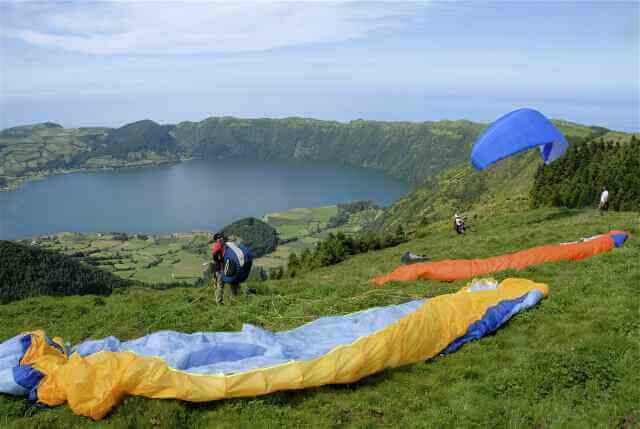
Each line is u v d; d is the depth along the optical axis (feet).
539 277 59.06
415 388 34.19
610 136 453.17
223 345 35.29
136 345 36.88
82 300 70.23
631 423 28.35
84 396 30.40
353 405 31.99
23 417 31.55
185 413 30.42
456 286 59.52
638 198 171.53
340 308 51.60
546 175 240.73
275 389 31.91
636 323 40.16
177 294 64.80
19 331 54.65
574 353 35.60
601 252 68.85
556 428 27.91
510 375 33.91
